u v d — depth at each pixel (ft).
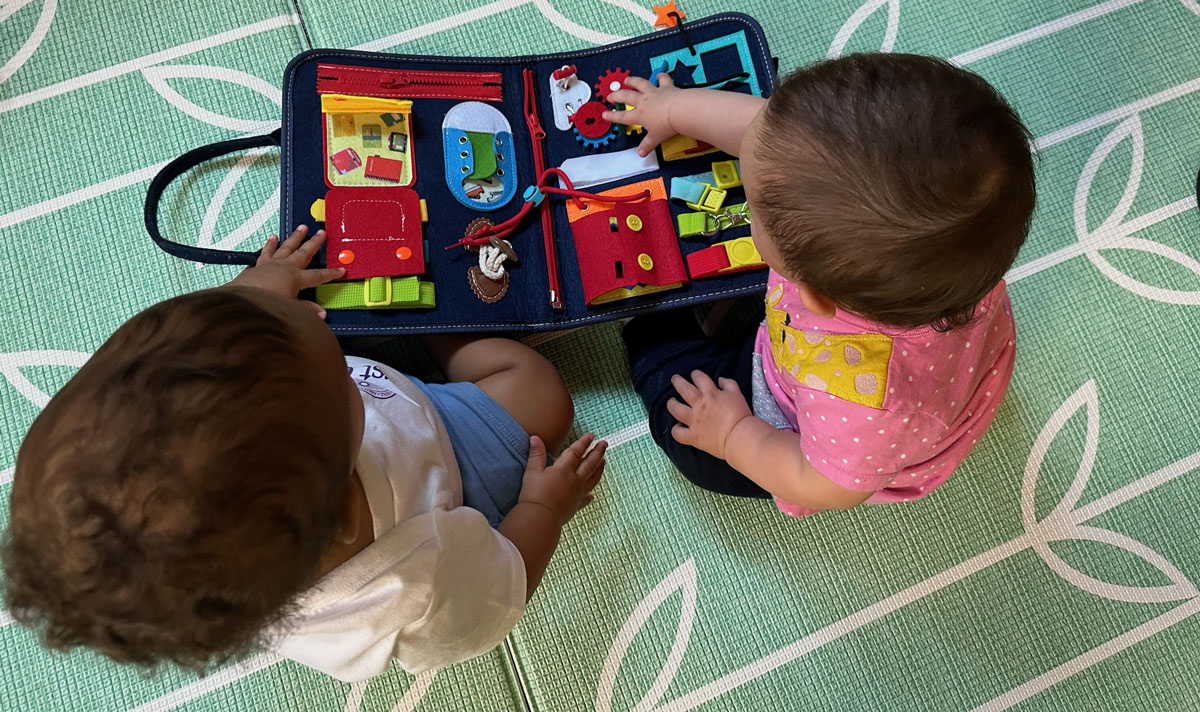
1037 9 3.14
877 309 1.60
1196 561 2.72
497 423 2.40
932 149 1.39
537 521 2.34
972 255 1.46
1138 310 2.91
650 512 2.73
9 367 2.70
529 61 2.63
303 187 2.39
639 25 3.11
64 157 2.85
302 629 1.65
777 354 2.21
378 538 1.70
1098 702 2.62
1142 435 2.82
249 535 1.22
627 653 2.61
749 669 2.62
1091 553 2.73
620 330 2.87
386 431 1.90
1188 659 2.65
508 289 2.48
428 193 2.45
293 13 3.01
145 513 1.17
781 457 2.16
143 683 2.47
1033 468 2.79
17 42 2.91
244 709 2.49
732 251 2.43
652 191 2.50
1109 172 3.00
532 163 2.57
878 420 1.83
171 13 2.97
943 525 2.74
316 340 1.43
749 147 1.65
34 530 1.20
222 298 1.34
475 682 2.56
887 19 3.14
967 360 1.86
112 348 1.28
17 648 2.47
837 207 1.46
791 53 3.10
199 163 2.76
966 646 2.66
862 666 2.63
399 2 3.05
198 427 1.19
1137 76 3.10
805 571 2.70
